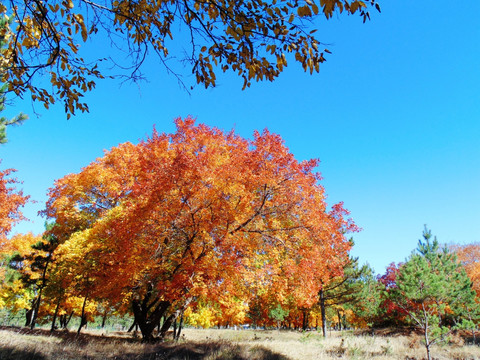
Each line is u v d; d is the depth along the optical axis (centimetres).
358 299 2395
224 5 283
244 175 1124
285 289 1214
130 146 1716
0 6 337
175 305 1441
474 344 1633
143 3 321
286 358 1023
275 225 1221
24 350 768
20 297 2445
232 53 320
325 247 1289
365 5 242
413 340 1343
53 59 353
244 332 2966
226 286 1045
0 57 351
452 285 1748
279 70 320
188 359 930
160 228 1125
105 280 1166
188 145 1267
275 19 279
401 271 1361
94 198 1652
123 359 864
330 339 1700
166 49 363
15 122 782
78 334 1586
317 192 1320
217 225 1088
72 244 1319
